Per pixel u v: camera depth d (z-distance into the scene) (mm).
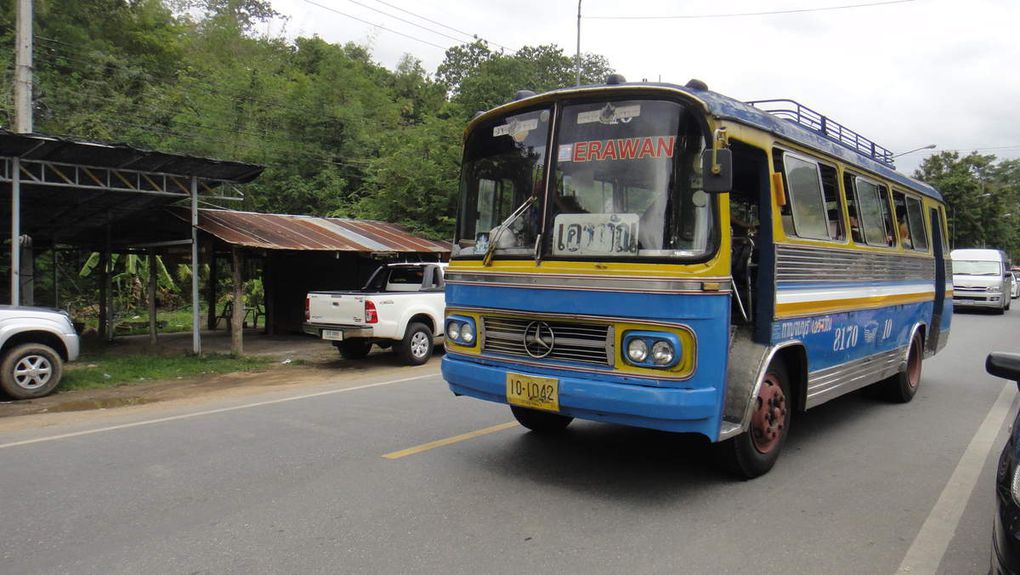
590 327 4551
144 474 5293
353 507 4531
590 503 4621
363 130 28875
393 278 13438
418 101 40406
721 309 4309
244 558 3752
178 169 11734
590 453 5801
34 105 21844
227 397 9070
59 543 3973
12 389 8906
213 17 39250
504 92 25250
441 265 13000
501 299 4980
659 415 4242
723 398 4383
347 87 30953
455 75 40219
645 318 4320
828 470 5418
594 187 4680
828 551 3891
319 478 5152
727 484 5039
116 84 25578
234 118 26797
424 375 10789
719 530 4172
